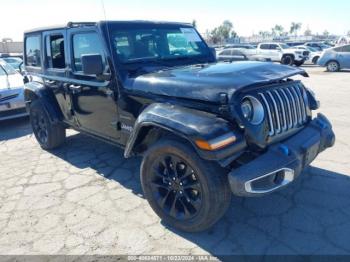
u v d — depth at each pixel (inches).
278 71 116.9
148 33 148.9
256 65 122.7
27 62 205.2
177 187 111.2
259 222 118.1
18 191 150.3
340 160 166.6
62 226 120.8
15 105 254.8
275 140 108.6
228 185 100.7
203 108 105.4
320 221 117.0
